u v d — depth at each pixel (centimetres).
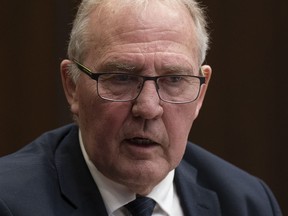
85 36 268
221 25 503
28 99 475
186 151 324
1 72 472
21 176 276
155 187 284
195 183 309
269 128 508
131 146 262
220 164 322
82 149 290
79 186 281
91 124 269
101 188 282
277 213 315
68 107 480
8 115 473
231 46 504
